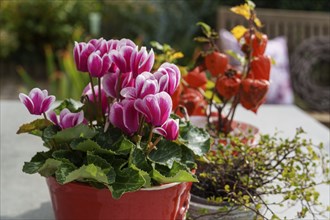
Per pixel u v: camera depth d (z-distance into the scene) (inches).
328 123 125.0
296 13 138.6
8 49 251.0
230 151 46.8
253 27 50.3
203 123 53.4
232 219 44.0
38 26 253.8
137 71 38.9
